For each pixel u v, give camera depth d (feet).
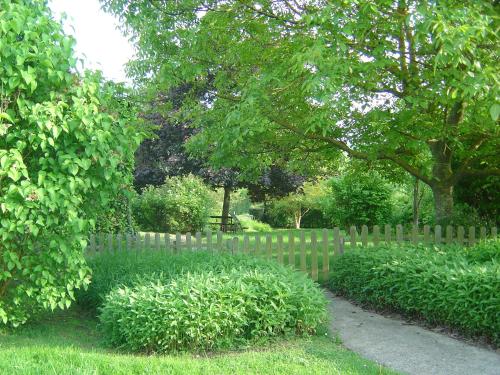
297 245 41.98
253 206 120.88
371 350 17.81
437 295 20.08
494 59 21.71
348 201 48.24
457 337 19.36
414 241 32.89
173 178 71.67
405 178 38.60
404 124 27.91
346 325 21.30
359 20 22.82
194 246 32.63
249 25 28.66
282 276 20.08
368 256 25.62
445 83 22.99
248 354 16.80
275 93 25.94
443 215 32.71
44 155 17.88
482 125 25.76
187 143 33.76
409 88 26.21
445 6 19.93
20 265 17.62
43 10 18.83
